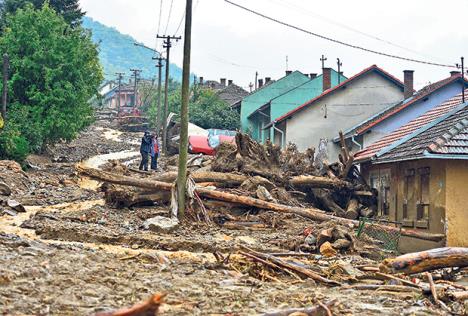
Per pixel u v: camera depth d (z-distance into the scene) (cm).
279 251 1792
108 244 1758
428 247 2194
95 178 2364
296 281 1320
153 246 1759
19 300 894
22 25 4288
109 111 11981
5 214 2134
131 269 1253
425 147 2202
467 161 2189
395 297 1191
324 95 5375
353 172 3155
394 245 2002
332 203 2961
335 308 985
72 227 1823
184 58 2317
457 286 1301
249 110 7800
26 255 1259
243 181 2739
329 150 5097
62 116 4275
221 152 2912
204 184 2683
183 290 1083
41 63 4266
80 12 6875
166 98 5584
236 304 999
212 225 2275
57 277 1076
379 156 2625
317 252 1912
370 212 2889
